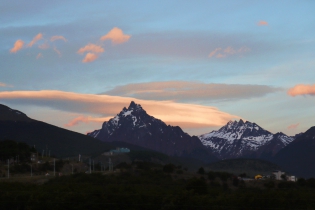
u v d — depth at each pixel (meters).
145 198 64.50
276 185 83.56
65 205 63.31
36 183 80.31
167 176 86.88
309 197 67.00
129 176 85.25
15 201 63.62
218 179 86.81
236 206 64.12
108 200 64.12
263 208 64.38
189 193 65.31
